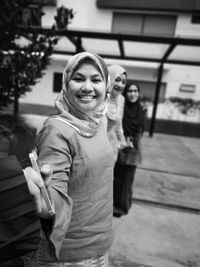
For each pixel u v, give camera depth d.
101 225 1.05
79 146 0.94
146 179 3.94
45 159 0.89
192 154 5.89
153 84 11.37
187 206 3.08
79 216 0.98
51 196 0.78
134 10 10.69
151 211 2.88
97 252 1.04
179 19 10.62
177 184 3.83
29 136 2.30
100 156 1.00
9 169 0.62
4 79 2.98
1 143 1.67
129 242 2.25
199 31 10.55
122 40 5.09
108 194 1.07
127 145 2.46
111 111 2.01
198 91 10.89
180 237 2.40
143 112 2.62
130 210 2.87
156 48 6.89
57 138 0.91
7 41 2.86
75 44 5.32
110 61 11.14
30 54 3.09
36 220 0.65
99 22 11.10
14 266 0.97
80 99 1.01
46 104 12.25
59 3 10.92
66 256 1.00
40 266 1.02
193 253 2.16
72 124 0.96
